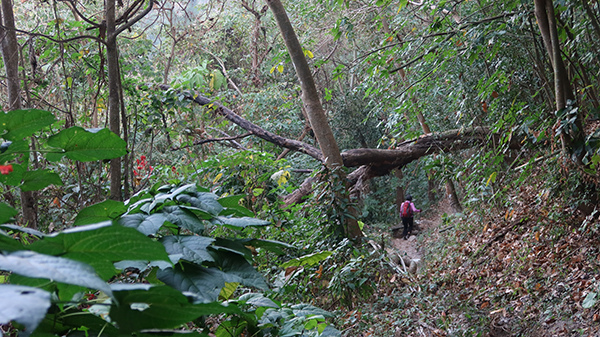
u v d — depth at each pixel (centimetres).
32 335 77
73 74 591
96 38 406
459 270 699
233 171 607
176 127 654
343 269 466
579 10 653
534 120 526
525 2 531
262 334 131
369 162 847
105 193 509
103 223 65
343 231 560
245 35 1442
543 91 686
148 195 132
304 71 668
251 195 580
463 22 621
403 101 710
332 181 588
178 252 103
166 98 634
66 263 58
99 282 57
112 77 412
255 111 1145
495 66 650
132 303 73
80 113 650
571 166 528
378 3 624
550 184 568
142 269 100
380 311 502
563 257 533
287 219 566
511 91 693
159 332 77
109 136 109
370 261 521
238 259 116
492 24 569
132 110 636
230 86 1544
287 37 669
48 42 536
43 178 114
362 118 1603
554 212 600
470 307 516
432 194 1645
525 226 675
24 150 106
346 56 1627
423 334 450
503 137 566
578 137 495
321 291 494
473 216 856
